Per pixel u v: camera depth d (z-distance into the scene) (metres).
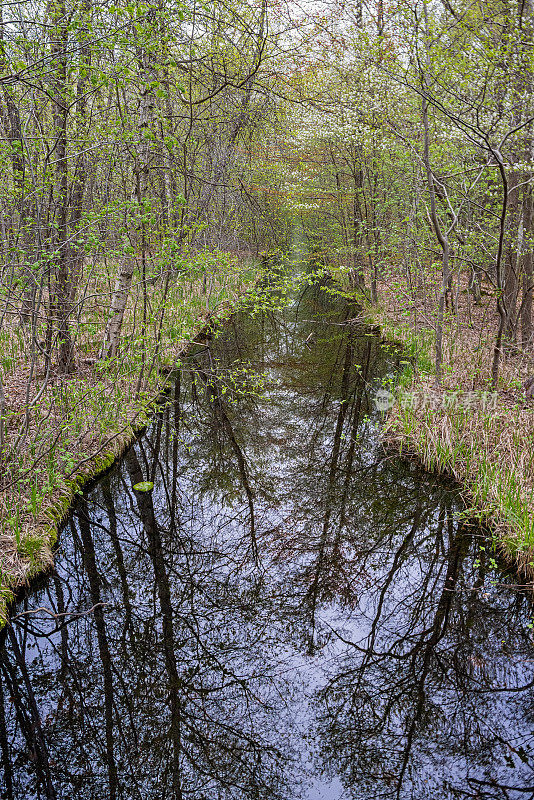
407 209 12.80
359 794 4.02
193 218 10.51
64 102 6.45
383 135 12.67
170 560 6.60
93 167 8.01
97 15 5.80
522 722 4.50
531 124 8.72
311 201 18.20
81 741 4.39
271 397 11.30
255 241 19.69
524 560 5.75
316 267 25.69
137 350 8.79
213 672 5.12
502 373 9.40
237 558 6.70
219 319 15.19
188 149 10.32
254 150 14.12
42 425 6.78
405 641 5.48
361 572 6.47
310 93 12.12
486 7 8.70
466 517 6.93
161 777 4.14
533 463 6.75
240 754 4.38
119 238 6.97
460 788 4.06
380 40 10.29
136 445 8.80
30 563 5.43
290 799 3.99
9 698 4.69
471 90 8.60
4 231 5.93
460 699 4.82
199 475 8.48
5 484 5.88
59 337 7.71
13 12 5.71
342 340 15.10
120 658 5.18
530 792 3.98
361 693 4.93
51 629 5.33
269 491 8.12
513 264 10.36
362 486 8.11
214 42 8.74
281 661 5.28
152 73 7.12
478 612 5.68
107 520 7.18
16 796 3.91
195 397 11.23
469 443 7.79
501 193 10.07
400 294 10.44
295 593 6.18
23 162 5.64
